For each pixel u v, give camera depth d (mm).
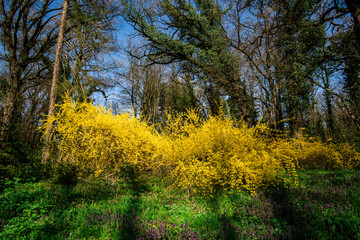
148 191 4664
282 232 2396
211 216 2900
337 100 14680
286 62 10781
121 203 3602
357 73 9859
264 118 14820
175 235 2416
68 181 4590
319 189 4008
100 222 2754
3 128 6121
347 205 3086
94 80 10891
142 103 22609
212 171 4246
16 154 5453
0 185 4449
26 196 3598
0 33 10914
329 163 8383
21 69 11188
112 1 10352
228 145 4777
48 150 5883
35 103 18125
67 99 6570
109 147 6258
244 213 2973
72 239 2352
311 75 10773
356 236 2166
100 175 5531
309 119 13016
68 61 9656
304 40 10516
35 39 11820
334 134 12688
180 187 4684
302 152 8695
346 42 8648
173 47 13641
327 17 9805
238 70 12477
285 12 10117
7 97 9172
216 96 15508
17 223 2637
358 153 8102
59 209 3207
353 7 7949
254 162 4504
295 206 3029
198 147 4926
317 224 2541
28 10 11016
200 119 5938
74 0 8875
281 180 4438
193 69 14680
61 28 8578
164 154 5344
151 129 7086
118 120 6418
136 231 2402
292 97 11172
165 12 13930
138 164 6035
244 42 12008
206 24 13562
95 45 10109
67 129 5977
